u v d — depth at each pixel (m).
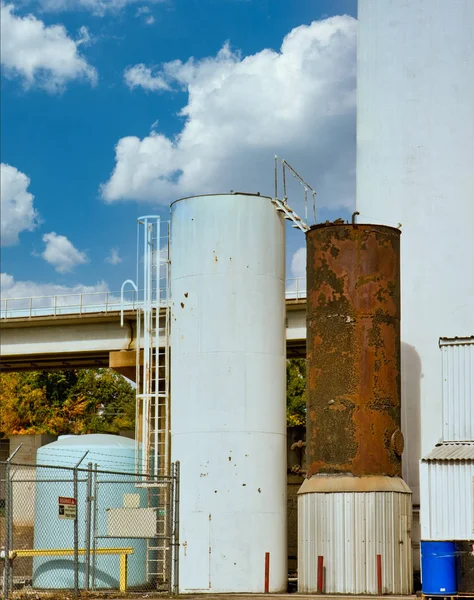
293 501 39.06
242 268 30.09
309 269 29.75
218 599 25.55
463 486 24.98
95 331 59.19
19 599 23.95
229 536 28.89
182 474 29.61
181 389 30.12
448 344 28.00
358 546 27.56
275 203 30.92
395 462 28.56
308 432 29.20
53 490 30.75
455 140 34.53
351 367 28.53
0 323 59.97
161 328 52.00
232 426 29.42
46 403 92.06
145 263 35.50
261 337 30.00
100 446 31.52
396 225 34.53
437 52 35.09
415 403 33.31
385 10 35.94
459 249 33.94
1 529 52.41
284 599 25.44
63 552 28.08
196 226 30.48
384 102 35.47
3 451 67.94
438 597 23.97
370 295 28.84
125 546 30.06
